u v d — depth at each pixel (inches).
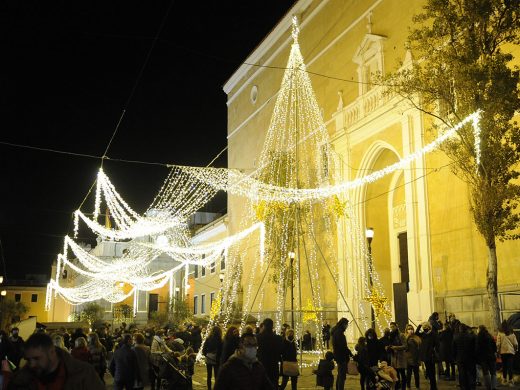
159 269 2317.9
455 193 828.6
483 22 611.2
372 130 1041.5
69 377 151.0
